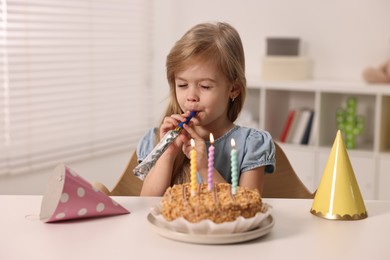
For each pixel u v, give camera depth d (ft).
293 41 11.34
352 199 4.20
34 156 10.30
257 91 12.25
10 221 4.09
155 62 12.72
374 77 10.64
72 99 10.84
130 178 6.25
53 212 4.00
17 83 9.86
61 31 10.44
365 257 3.48
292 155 11.05
